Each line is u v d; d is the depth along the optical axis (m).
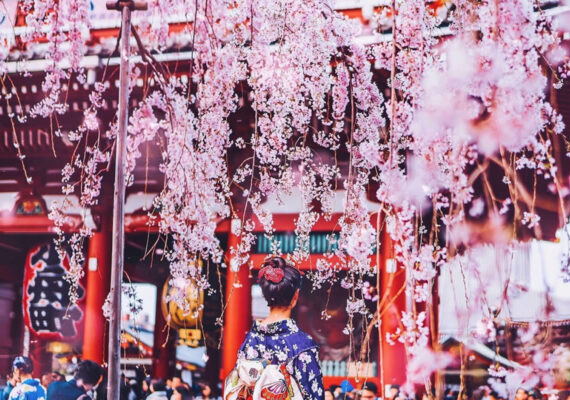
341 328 10.86
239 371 3.30
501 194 9.00
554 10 7.58
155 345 13.28
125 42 4.19
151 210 11.10
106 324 11.12
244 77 7.97
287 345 3.28
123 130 4.06
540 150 4.77
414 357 4.08
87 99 10.19
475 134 4.34
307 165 9.90
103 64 9.83
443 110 4.38
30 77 10.09
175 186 8.51
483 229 7.89
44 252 12.09
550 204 8.88
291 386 3.21
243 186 10.33
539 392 8.51
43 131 10.80
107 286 11.20
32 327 12.02
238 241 10.30
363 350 3.87
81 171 11.25
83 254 11.92
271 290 3.38
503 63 4.24
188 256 9.47
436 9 7.69
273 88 7.77
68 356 12.16
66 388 5.61
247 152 10.29
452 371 8.97
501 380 8.80
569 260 4.38
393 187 4.55
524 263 8.05
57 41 9.05
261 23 7.11
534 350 8.54
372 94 7.43
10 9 10.41
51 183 11.54
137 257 13.93
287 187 8.85
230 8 8.11
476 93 4.40
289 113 9.38
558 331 8.41
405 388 8.61
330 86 8.48
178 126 8.40
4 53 10.09
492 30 4.23
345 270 10.82
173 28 9.47
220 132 8.45
